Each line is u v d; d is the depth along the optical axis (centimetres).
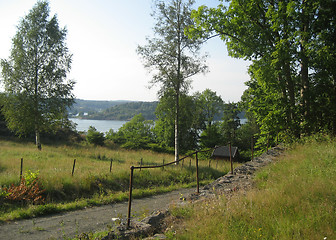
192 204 674
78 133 4438
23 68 2756
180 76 2295
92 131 3972
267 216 527
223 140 5203
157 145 4709
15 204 1032
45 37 2867
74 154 2511
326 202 545
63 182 1272
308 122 1486
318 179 680
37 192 1115
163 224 585
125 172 1609
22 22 2839
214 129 5184
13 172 1323
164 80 2322
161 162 2547
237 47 1656
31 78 2808
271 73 1437
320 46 1420
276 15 1369
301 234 443
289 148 1359
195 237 470
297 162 944
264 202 593
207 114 6178
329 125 1545
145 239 502
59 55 2927
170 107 2452
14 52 2777
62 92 2881
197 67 2288
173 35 2273
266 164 1141
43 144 3353
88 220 930
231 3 1498
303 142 1355
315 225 462
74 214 1006
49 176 1294
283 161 1034
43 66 2825
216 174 2134
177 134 2466
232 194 721
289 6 1327
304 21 1445
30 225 853
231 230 477
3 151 2173
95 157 2494
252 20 1577
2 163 1522
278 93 1725
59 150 2741
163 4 2245
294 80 1647
